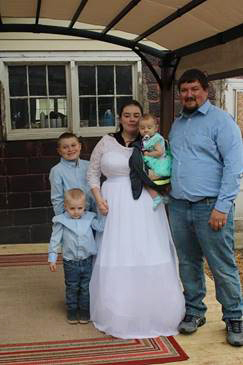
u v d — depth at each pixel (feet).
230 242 9.39
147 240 9.91
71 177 11.10
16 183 18.02
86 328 10.45
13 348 9.52
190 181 9.30
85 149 18.57
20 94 17.99
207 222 9.32
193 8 10.80
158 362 9.00
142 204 9.95
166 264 10.03
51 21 17.35
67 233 10.41
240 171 8.90
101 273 10.07
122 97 18.80
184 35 13.25
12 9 13.19
